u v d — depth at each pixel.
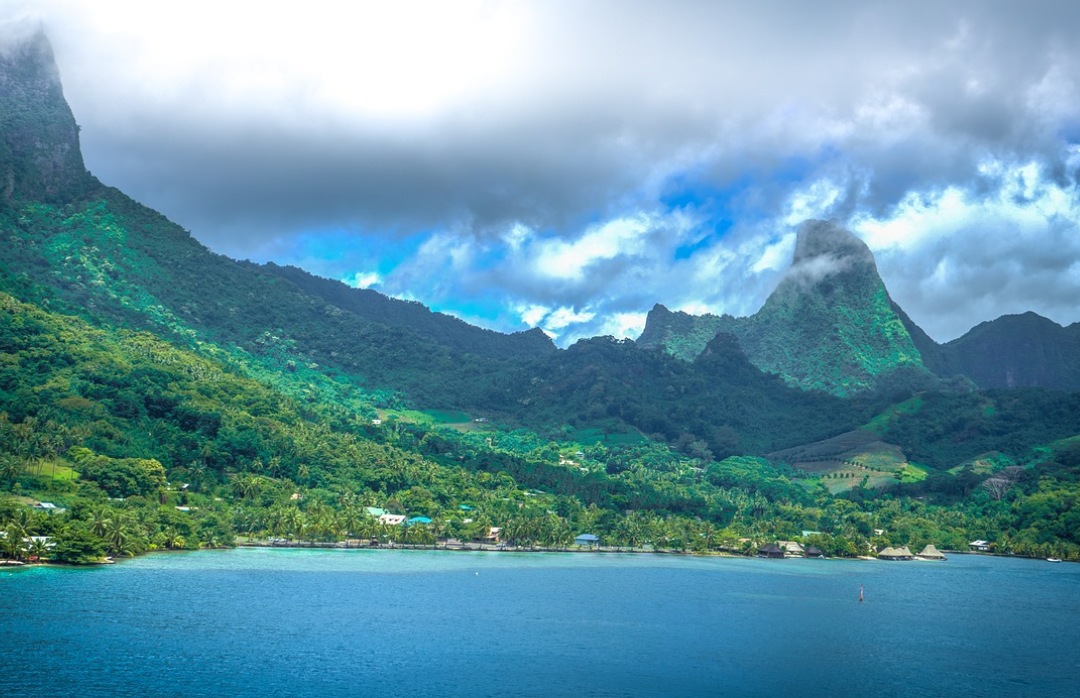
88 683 191.88
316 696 195.50
